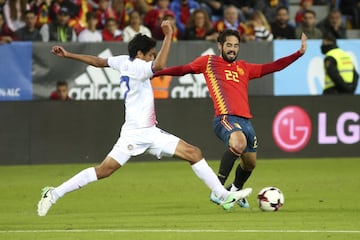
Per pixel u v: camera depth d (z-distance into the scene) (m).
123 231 34.62
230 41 42.16
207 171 39.06
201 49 66.44
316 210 41.78
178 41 66.19
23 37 69.56
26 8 70.25
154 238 32.69
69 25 70.56
